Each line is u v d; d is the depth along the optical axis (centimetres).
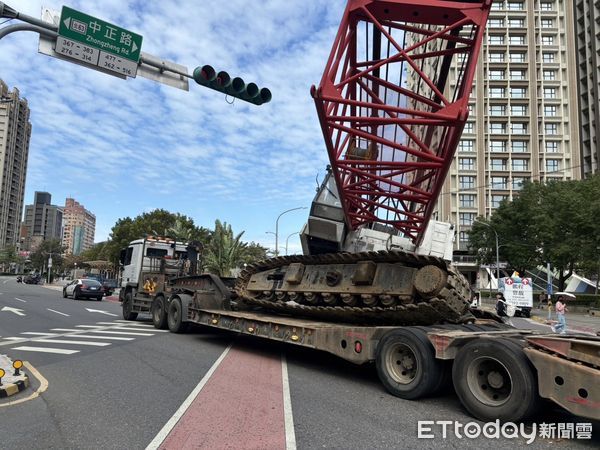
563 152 8038
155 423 527
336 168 969
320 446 464
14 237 12500
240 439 478
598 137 7669
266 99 1019
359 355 748
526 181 5044
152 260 1697
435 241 1160
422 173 1085
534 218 4191
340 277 947
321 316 991
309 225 1134
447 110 829
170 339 1222
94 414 561
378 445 473
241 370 837
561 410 598
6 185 11850
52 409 581
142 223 4881
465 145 8125
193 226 5000
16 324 1507
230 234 3419
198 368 845
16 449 449
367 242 1134
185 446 456
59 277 9612
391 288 841
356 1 855
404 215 1134
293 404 617
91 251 9369
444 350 628
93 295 3052
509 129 8106
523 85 8225
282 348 1124
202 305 1257
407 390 657
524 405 526
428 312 789
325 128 876
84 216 18462
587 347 489
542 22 8431
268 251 6000
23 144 12562
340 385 743
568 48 8275
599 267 3969
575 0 8450
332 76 847
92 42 930
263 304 1129
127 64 959
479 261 5350
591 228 3712
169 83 1012
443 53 902
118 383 721
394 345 689
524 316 3288
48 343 1117
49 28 905
